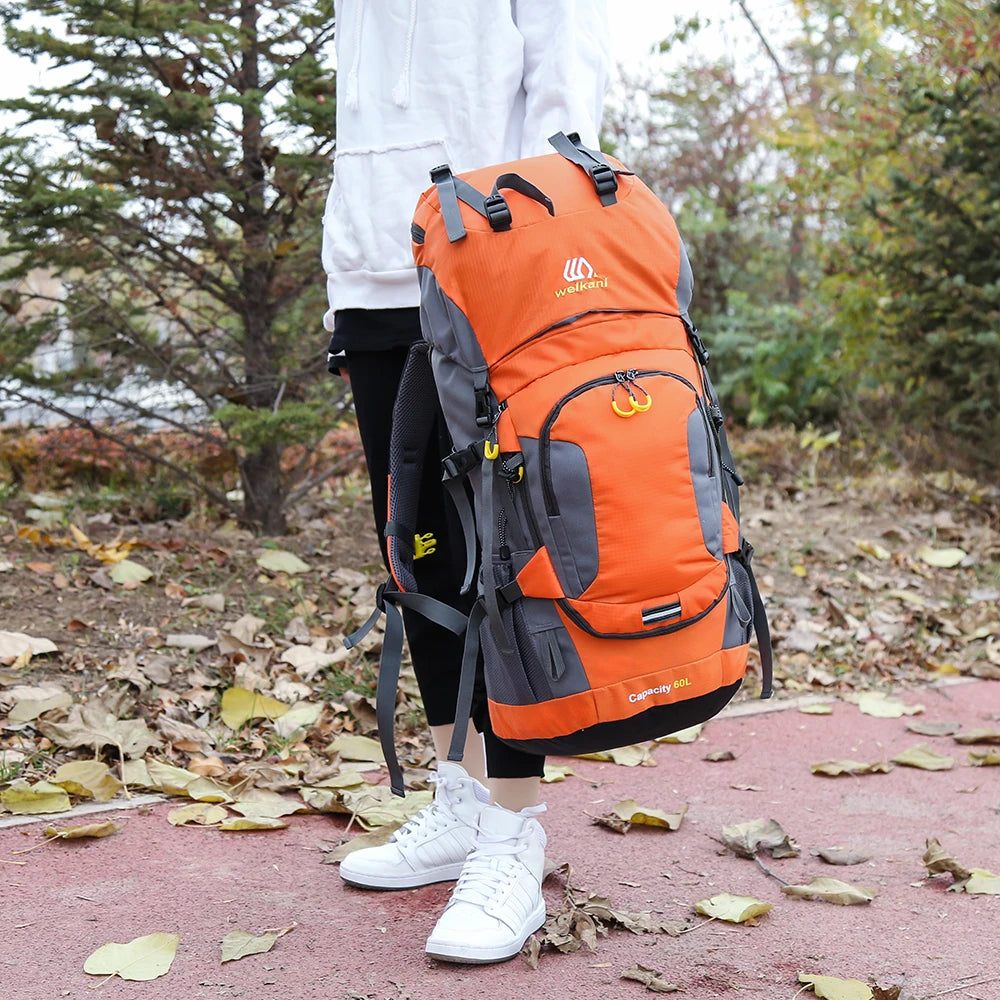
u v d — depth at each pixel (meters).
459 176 1.65
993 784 2.66
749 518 5.15
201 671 2.99
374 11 1.95
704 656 1.54
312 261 3.96
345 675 3.12
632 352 1.56
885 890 2.02
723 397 8.52
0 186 3.44
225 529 4.12
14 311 3.79
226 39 3.48
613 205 1.62
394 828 2.21
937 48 6.69
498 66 1.86
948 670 3.69
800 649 3.78
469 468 1.58
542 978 1.64
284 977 1.62
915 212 6.07
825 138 7.46
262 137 3.81
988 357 5.87
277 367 4.08
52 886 1.91
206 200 3.78
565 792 2.57
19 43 3.40
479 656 1.84
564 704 1.50
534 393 1.52
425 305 1.62
